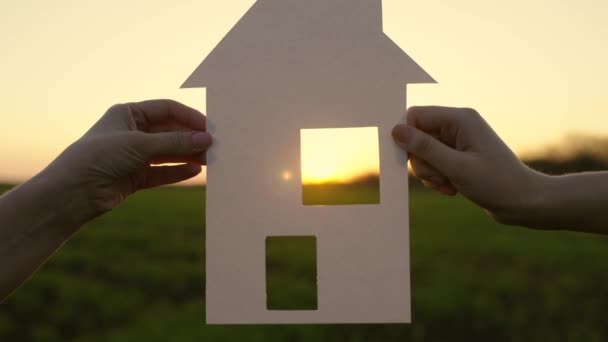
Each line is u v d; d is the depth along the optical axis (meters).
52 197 1.41
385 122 1.39
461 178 1.42
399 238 1.38
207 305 1.40
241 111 1.41
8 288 1.39
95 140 1.44
